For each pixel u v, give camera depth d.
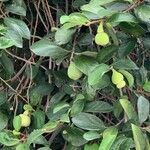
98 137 1.16
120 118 1.41
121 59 1.21
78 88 1.40
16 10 1.41
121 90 1.30
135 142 1.09
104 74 1.23
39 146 1.57
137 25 1.24
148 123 1.22
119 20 1.13
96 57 1.23
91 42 1.38
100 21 1.17
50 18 1.54
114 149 1.09
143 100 1.18
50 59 1.50
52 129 1.22
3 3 1.43
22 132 1.38
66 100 1.40
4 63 1.45
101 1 1.16
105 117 1.54
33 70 1.49
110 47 1.23
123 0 1.19
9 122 1.47
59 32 1.18
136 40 1.32
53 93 1.52
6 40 1.18
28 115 1.39
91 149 1.18
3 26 1.29
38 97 1.46
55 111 1.27
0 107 1.42
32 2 1.63
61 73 1.41
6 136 1.28
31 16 1.63
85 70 1.21
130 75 1.21
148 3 1.23
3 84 1.51
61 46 1.30
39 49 1.25
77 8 1.55
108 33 1.22
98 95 1.51
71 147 1.29
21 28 1.35
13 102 1.50
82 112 1.24
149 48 1.41
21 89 1.50
